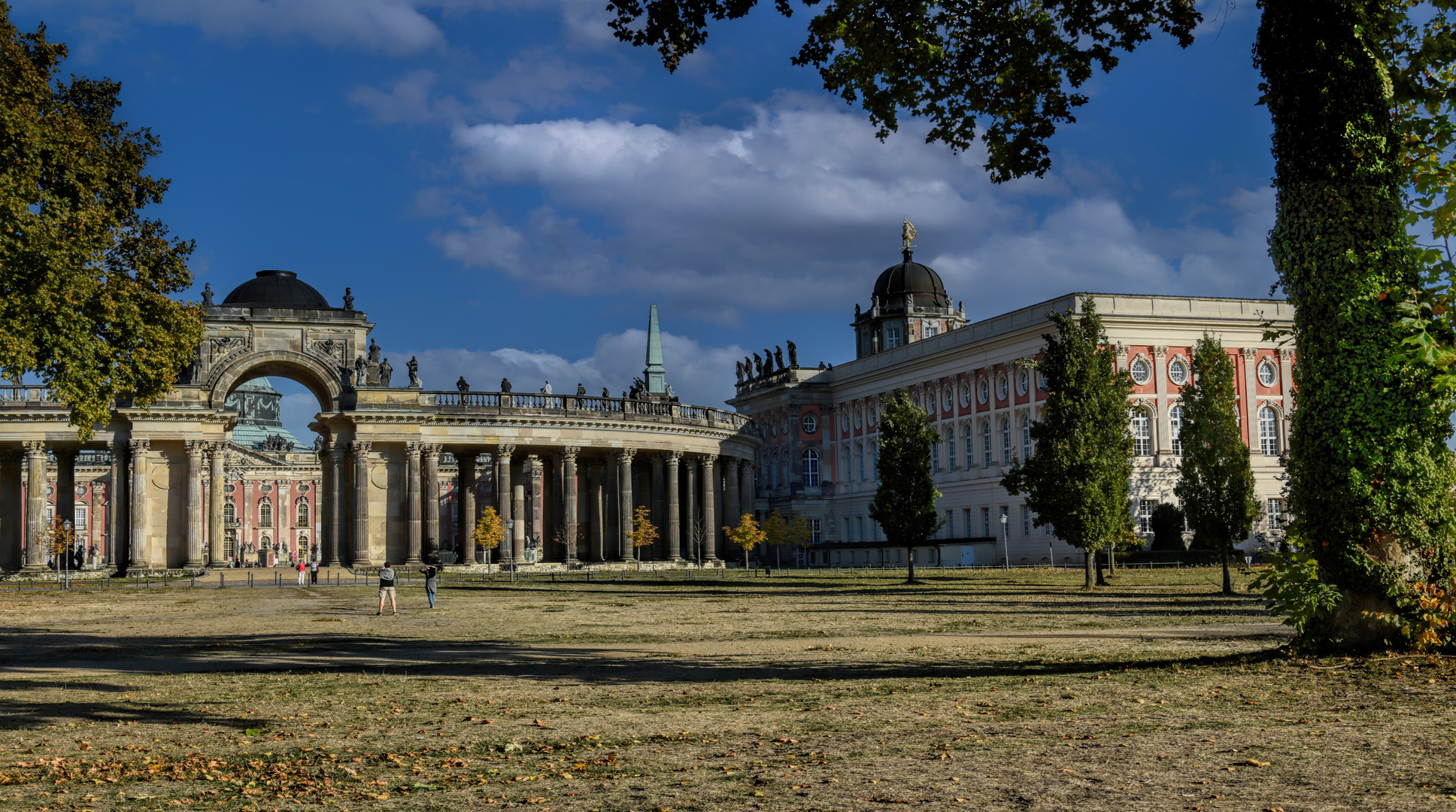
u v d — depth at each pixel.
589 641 36.34
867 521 160.88
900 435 93.75
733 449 139.12
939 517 144.88
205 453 110.31
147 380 58.62
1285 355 126.00
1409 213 25.75
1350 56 25.84
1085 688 22.14
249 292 119.31
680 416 130.12
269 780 15.55
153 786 15.27
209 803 14.22
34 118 49.81
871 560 144.62
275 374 118.88
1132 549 102.69
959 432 142.25
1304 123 26.14
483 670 28.50
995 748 16.17
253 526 191.25
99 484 175.38
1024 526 129.00
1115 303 122.38
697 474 142.50
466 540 124.00
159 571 106.12
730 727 18.78
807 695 22.31
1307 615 24.98
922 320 174.25
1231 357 124.38
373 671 28.80
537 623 45.62
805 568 143.62
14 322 48.16
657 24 26.83
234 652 34.47
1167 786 13.60
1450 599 24.48
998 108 29.09
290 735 19.22
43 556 114.94
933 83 29.00
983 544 131.50
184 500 109.06
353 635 40.78
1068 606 51.06
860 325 181.50
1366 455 25.00
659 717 20.03
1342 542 25.14
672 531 128.88
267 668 29.83
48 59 54.16
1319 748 15.64
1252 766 14.59
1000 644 32.38
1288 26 26.34
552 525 134.25
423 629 43.28
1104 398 76.56
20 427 106.38
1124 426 77.50
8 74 49.72
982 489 136.50
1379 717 17.92
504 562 115.94
